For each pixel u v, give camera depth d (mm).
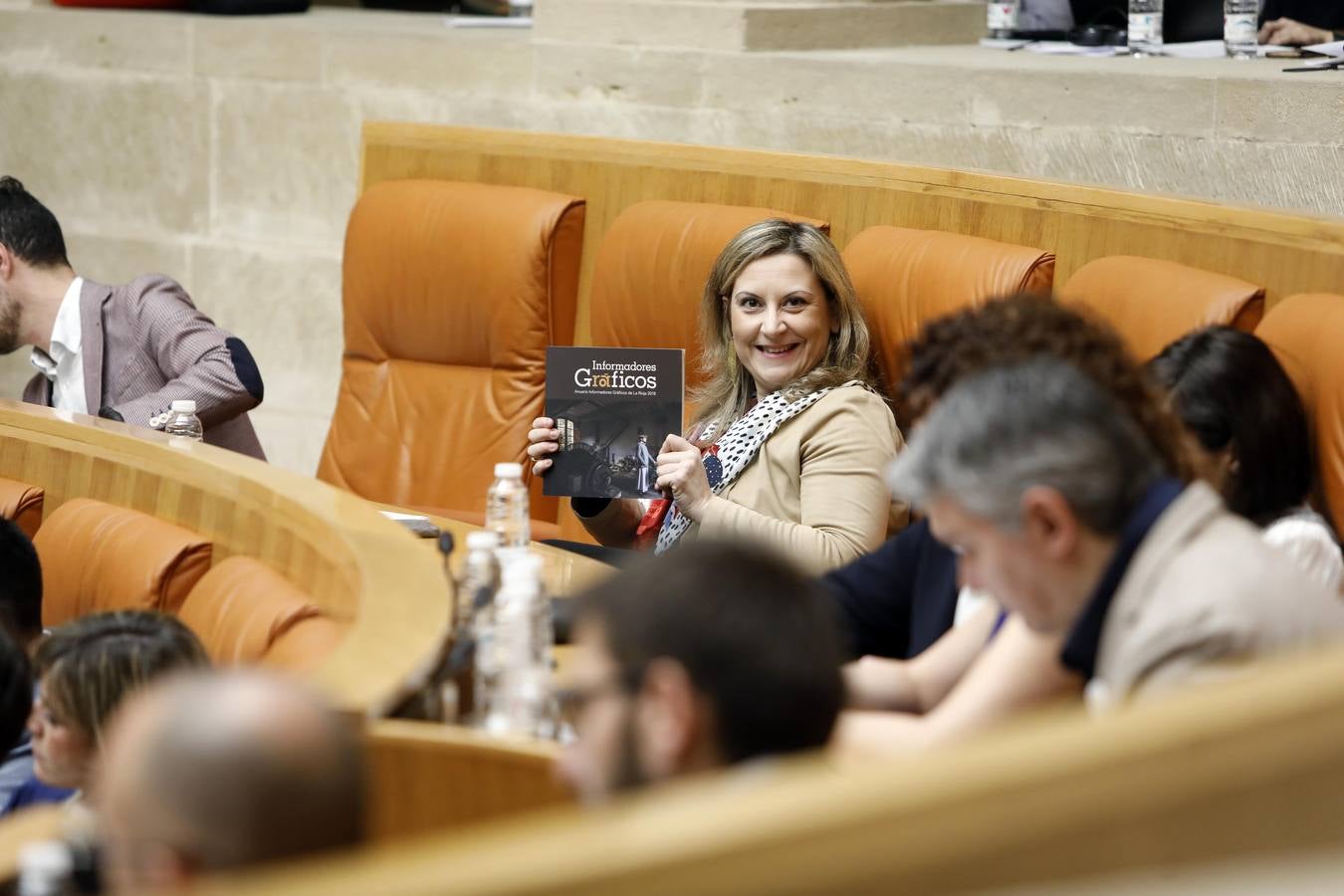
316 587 10188
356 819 4520
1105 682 6027
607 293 16266
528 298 16844
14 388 23844
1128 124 15398
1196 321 11445
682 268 15594
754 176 16156
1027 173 16109
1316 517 9125
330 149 21094
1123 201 13211
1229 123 14766
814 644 5230
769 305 13336
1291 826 3428
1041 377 6117
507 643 8109
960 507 6098
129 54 22297
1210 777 3396
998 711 6902
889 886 3342
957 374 7605
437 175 18562
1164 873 3393
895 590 9430
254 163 21719
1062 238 13711
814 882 3344
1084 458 5941
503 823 7004
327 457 18000
